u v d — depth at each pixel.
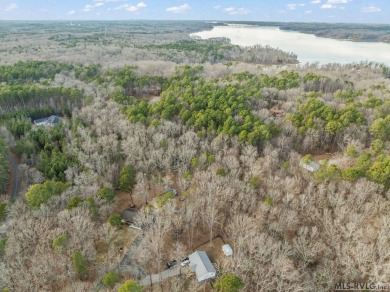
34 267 58.03
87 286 58.16
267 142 108.19
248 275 58.59
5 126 127.94
